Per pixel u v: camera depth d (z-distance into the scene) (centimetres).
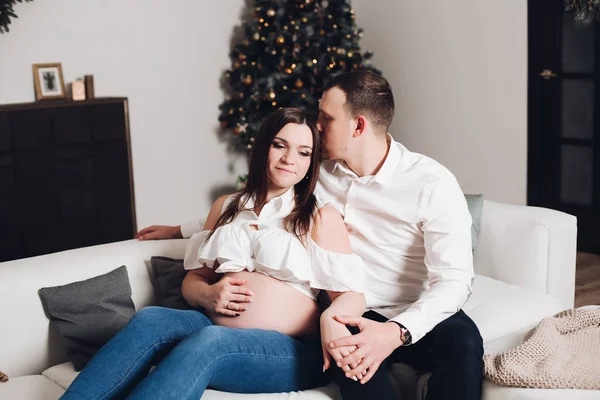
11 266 230
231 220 217
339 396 198
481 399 194
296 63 492
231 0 521
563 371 188
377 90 217
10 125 408
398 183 220
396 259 225
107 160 447
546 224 261
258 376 192
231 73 511
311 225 208
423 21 513
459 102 502
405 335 194
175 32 496
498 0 469
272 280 206
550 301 246
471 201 277
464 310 239
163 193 504
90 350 221
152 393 170
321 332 195
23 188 417
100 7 459
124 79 476
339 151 221
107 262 240
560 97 460
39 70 434
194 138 515
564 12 449
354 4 555
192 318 201
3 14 396
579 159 459
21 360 221
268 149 211
